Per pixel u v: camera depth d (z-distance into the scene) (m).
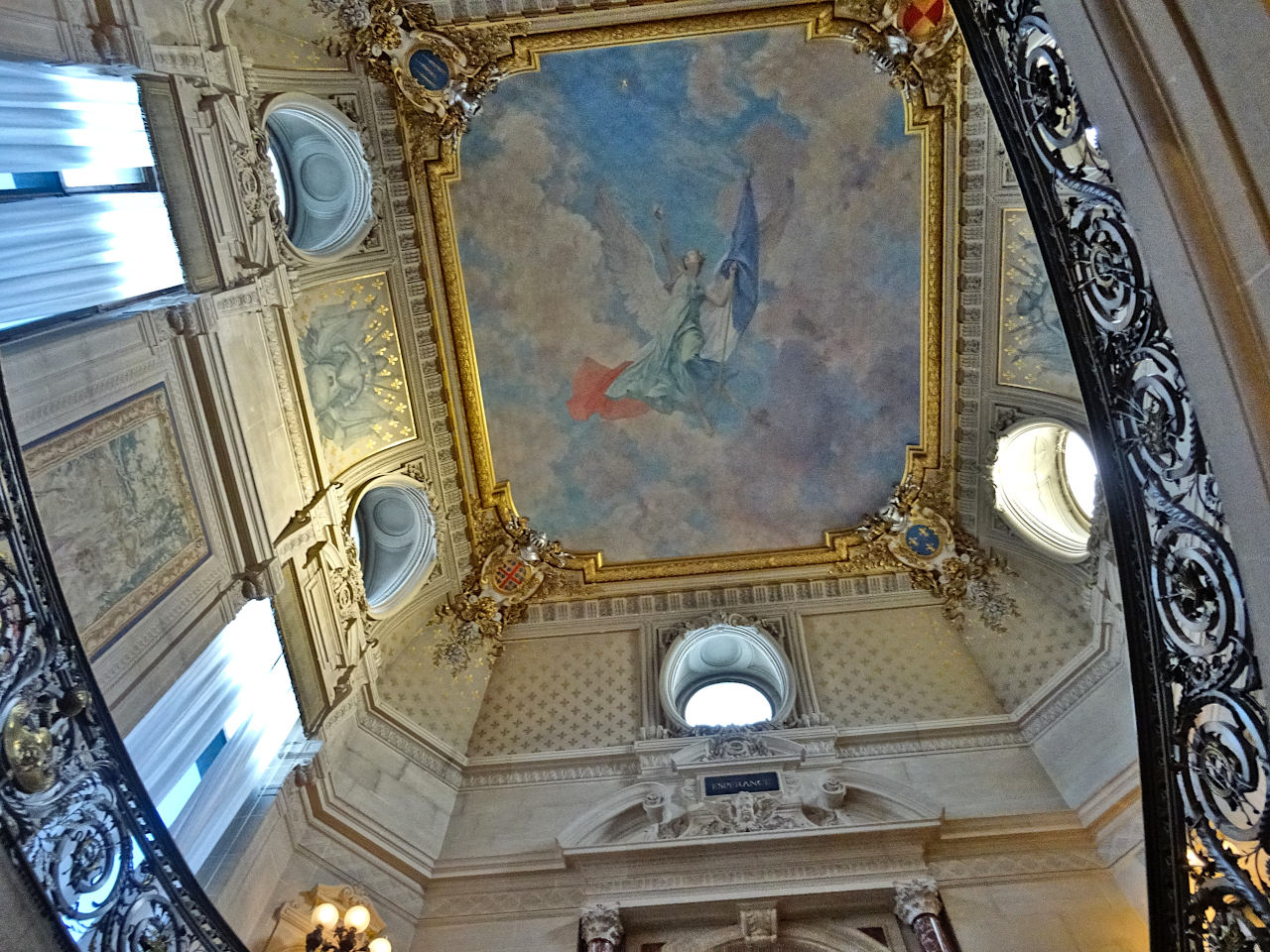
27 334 5.98
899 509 12.42
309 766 8.70
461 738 11.12
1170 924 4.44
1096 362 4.38
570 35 10.40
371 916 8.22
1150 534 4.22
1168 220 3.34
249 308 8.51
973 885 8.57
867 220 11.65
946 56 10.11
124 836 4.98
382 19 9.84
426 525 11.90
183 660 7.05
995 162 10.18
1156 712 4.39
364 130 10.28
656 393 12.84
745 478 13.05
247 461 8.33
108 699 6.18
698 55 10.74
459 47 10.30
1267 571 3.09
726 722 11.55
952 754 10.16
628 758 10.57
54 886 4.41
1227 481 3.26
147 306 7.12
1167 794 4.39
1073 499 11.16
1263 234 3.05
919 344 12.05
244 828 7.85
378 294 10.91
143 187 7.29
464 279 11.83
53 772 4.59
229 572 7.98
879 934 8.41
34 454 5.89
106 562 6.45
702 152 11.52
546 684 11.83
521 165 11.36
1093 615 10.07
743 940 8.38
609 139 11.38
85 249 6.23
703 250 12.13
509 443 12.71
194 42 7.77
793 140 11.36
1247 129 3.09
